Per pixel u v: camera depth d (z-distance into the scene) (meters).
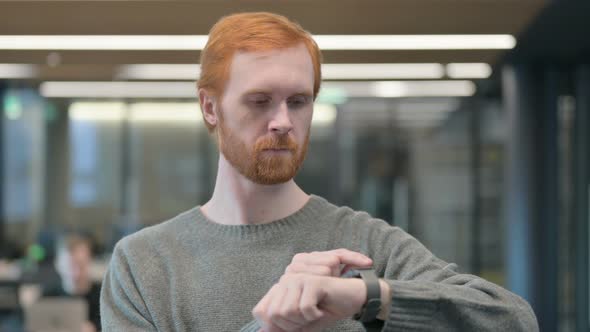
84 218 11.38
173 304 1.08
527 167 6.68
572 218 6.61
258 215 1.12
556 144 6.66
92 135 11.44
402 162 10.55
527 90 6.67
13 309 6.20
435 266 1.04
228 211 1.13
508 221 6.85
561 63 6.61
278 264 1.09
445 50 5.64
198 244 1.13
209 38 1.07
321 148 10.61
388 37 5.13
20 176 10.62
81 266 5.27
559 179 6.68
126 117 11.52
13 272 7.26
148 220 11.34
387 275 1.07
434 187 10.52
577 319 6.46
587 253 6.39
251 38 1.00
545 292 6.64
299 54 1.01
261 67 1.00
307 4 4.43
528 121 6.68
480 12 4.62
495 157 10.44
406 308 0.86
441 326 0.88
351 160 10.59
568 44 5.85
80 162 11.38
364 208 10.55
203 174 11.62
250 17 1.04
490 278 10.43
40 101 10.98
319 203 1.16
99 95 10.59
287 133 1.01
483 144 10.43
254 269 1.09
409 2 4.40
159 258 1.13
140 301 1.09
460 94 10.15
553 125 6.66
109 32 4.94
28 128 10.79
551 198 6.65
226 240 1.12
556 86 6.65
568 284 6.65
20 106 10.49
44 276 6.80
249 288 1.08
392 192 10.55
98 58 6.12
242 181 1.10
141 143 11.56
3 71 7.89
